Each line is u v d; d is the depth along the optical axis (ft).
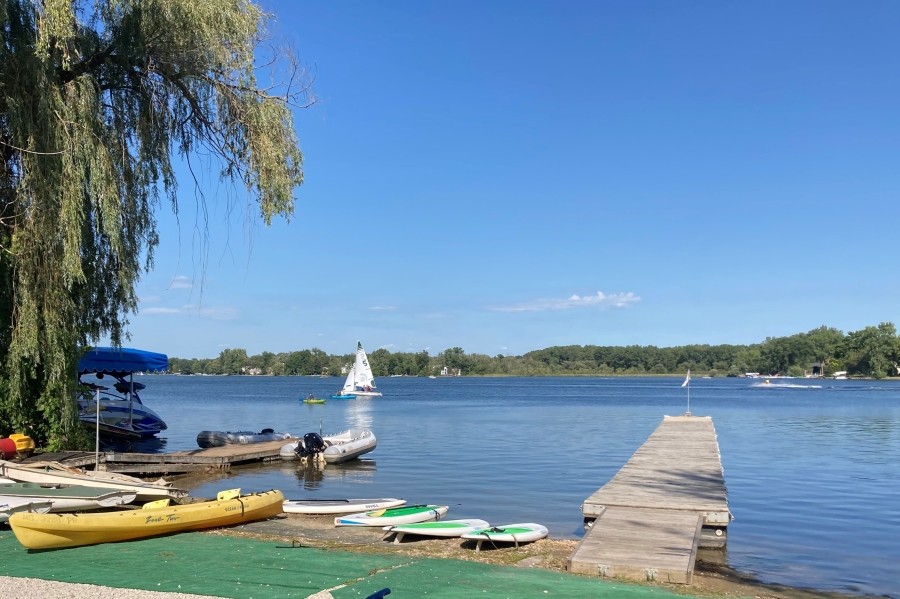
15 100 43.68
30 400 54.08
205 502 39.11
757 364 644.27
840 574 34.53
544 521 46.24
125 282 52.01
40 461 49.90
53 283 46.42
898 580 33.53
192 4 48.03
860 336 544.21
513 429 124.26
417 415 165.37
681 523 36.42
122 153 50.55
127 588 24.18
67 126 44.78
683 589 26.96
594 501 42.22
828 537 42.47
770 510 51.13
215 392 330.75
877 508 51.85
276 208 52.11
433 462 77.51
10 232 47.52
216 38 49.60
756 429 125.39
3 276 49.01
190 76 51.29
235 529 37.01
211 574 26.17
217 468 69.00
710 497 43.45
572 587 25.86
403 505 44.73
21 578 25.38
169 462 63.77
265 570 26.89
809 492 58.90
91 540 31.30
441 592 24.39
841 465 75.92
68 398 53.11
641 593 25.59
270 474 67.31
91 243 52.70
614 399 264.52
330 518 41.70
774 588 31.89
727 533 42.91
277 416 158.71
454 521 38.45
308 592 23.98
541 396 295.48
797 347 595.06
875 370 528.63
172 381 609.42
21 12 45.62
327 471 69.67
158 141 52.01
